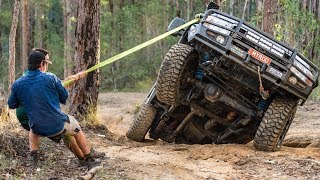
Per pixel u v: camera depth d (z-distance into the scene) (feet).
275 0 50.90
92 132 34.81
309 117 54.95
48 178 20.27
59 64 134.51
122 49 128.77
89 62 36.70
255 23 76.33
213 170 24.27
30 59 20.85
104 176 21.26
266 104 30.60
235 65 28.81
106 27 123.65
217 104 31.19
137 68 127.85
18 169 21.15
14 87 20.71
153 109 35.14
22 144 24.86
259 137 29.04
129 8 126.72
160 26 127.24
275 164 25.40
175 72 28.68
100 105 76.79
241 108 30.27
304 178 22.44
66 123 20.76
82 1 36.40
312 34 90.22
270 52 28.19
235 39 27.99
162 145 33.06
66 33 119.85
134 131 35.53
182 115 33.76
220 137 33.42
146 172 22.76
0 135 24.26
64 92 21.03
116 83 127.44
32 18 127.85
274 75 28.22
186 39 31.55
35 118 20.31
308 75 28.99
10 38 34.83
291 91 28.68
